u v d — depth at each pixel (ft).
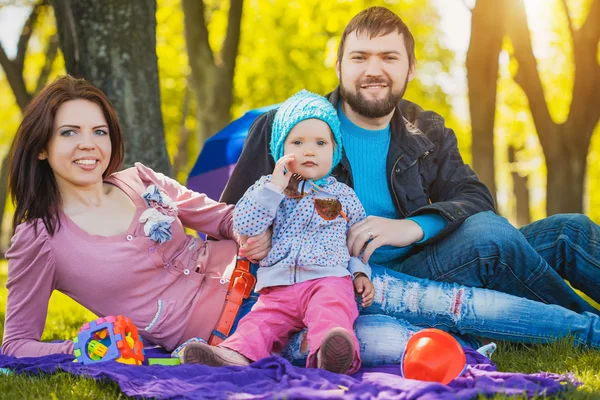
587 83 39.37
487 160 32.86
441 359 9.40
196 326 11.55
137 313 11.36
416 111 14.25
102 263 11.07
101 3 19.88
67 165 11.10
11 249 11.13
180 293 11.58
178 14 52.49
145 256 11.29
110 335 10.46
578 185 39.99
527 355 11.77
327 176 12.05
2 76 75.77
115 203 11.73
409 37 13.00
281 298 10.95
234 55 32.71
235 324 11.66
